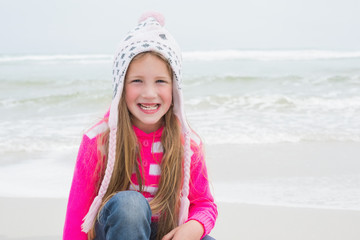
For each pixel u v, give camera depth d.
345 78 12.64
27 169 4.80
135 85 2.02
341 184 4.33
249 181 4.41
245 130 6.54
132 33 2.07
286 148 5.70
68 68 17.86
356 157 5.30
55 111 8.34
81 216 2.07
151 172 2.14
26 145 5.72
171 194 2.12
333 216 3.48
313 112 8.01
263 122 7.10
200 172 2.26
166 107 2.08
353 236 3.10
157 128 2.20
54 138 6.10
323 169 4.83
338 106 8.58
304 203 3.79
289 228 3.24
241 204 3.74
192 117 7.48
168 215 2.11
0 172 4.67
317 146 5.81
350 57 23.53
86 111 8.37
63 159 5.20
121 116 2.11
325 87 11.30
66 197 3.94
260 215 3.50
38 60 22.55
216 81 12.32
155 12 2.20
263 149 5.64
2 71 16.42
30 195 3.98
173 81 2.11
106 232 1.88
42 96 9.50
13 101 9.17
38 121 7.33
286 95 9.82
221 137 6.12
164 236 2.00
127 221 1.77
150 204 2.08
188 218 2.13
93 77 13.73
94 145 2.10
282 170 4.78
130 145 2.10
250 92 10.44
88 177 2.08
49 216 3.49
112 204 1.84
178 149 2.17
